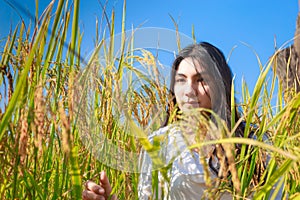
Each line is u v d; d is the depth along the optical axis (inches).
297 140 57.9
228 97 63.9
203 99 54.5
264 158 55.7
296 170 49.2
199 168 54.5
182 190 55.4
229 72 65.7
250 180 54.1
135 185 55.1
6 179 44.6
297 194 47.4
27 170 45.7
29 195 48.0
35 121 40.6
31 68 48.2
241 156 53.3
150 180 55.8
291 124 53.2
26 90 42.2
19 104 41.9
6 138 42.9
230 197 55.2
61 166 55.9
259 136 52.9
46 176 54.5
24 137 41.0
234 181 37.4
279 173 45.2
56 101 49.6
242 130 63.9
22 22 52.8
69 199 53.9
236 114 64.0
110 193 56.7
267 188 45.7
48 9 44.7
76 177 45.4
